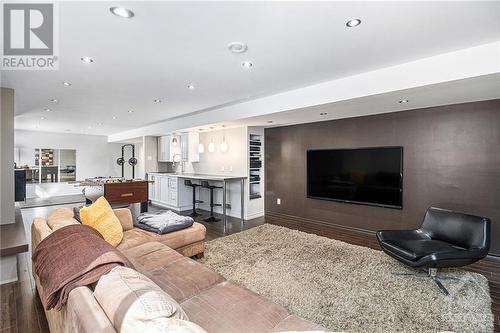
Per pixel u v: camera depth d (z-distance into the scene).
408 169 4.04
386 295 2.38
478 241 2.56
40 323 2.00
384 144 4.26
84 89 3.47
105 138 9.91
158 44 2.15
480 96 3.06
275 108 3.77
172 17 1.74
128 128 7.68
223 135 6.14
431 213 3.13
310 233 4.38
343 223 4.81
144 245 2.56
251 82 3.17
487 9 1.66
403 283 2.59
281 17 1.75
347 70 2.77
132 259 2.22
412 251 2.58
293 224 5.06
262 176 6.03
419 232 3.11
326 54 2.35
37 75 2.89
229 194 5.91
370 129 4.41
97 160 9.73
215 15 1.72
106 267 1.36
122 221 3.13
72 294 1.19
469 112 3.48
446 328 1.93
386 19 1.78
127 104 4.39
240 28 1.90
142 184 5.23
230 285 1.84
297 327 1.37
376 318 2.05
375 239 4.11
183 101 4.17
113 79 3.04
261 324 1.38
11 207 3.39
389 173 4.21
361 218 4.58
